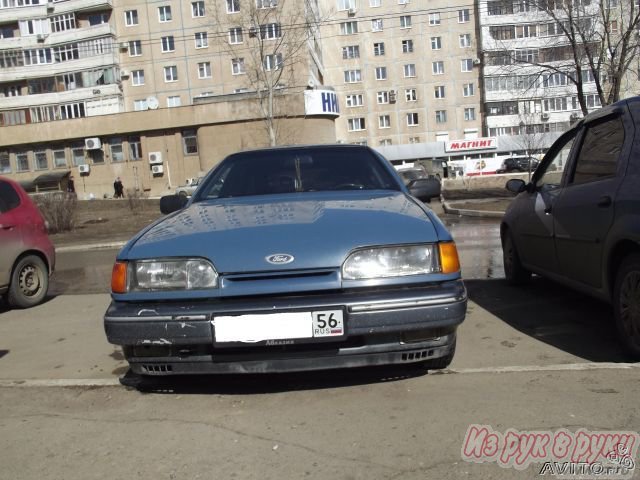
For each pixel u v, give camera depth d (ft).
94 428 9.76
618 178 12.41
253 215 11.32
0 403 11.09
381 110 196.24
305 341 9.47
